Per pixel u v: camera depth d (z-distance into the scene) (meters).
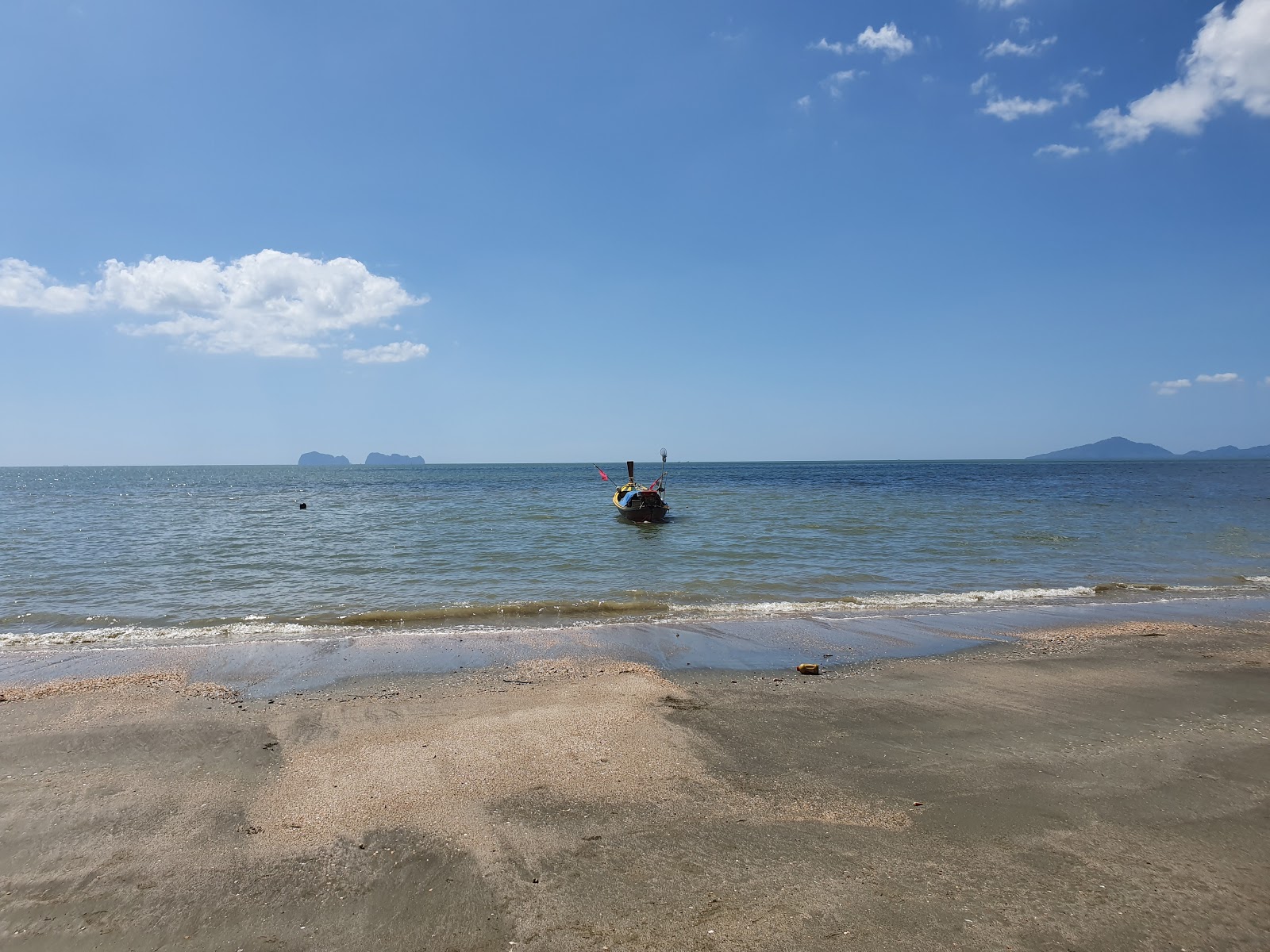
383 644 10.84
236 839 4.98
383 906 4.20
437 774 6.02
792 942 3.81
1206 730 7.16
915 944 3.80
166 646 10.84
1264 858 4.70
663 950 3.76
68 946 3.87
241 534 26.95
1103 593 15.20
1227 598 14.66
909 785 5.87
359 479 105.94
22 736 6.94
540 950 3.78
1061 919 4.02
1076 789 5.77
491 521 31.56
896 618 12.72
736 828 5.10
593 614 13.19
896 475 96.12
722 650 10.58
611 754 6.47
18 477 135.75
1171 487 60.56
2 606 13.97
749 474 108.69
